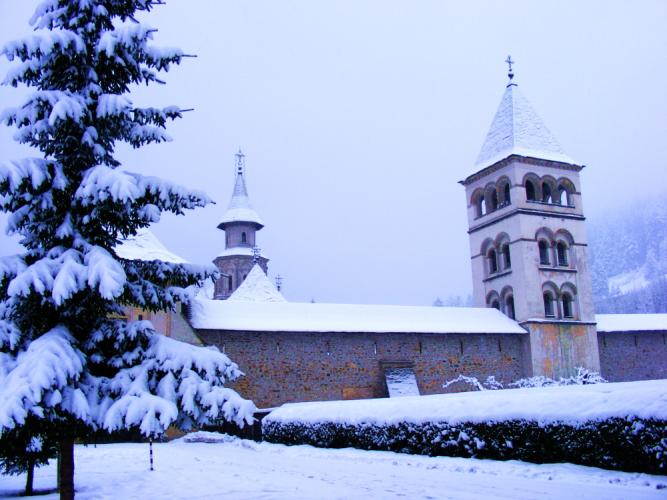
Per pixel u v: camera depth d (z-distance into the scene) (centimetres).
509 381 4359
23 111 1017
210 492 1438
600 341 4822
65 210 1062
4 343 977
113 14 1131
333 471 1812
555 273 4731
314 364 3825
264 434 3098
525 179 4800
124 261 1123
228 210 7388
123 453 2539
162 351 1034
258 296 5172
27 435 970
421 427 2086
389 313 4250
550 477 1465
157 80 1136
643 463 1391
